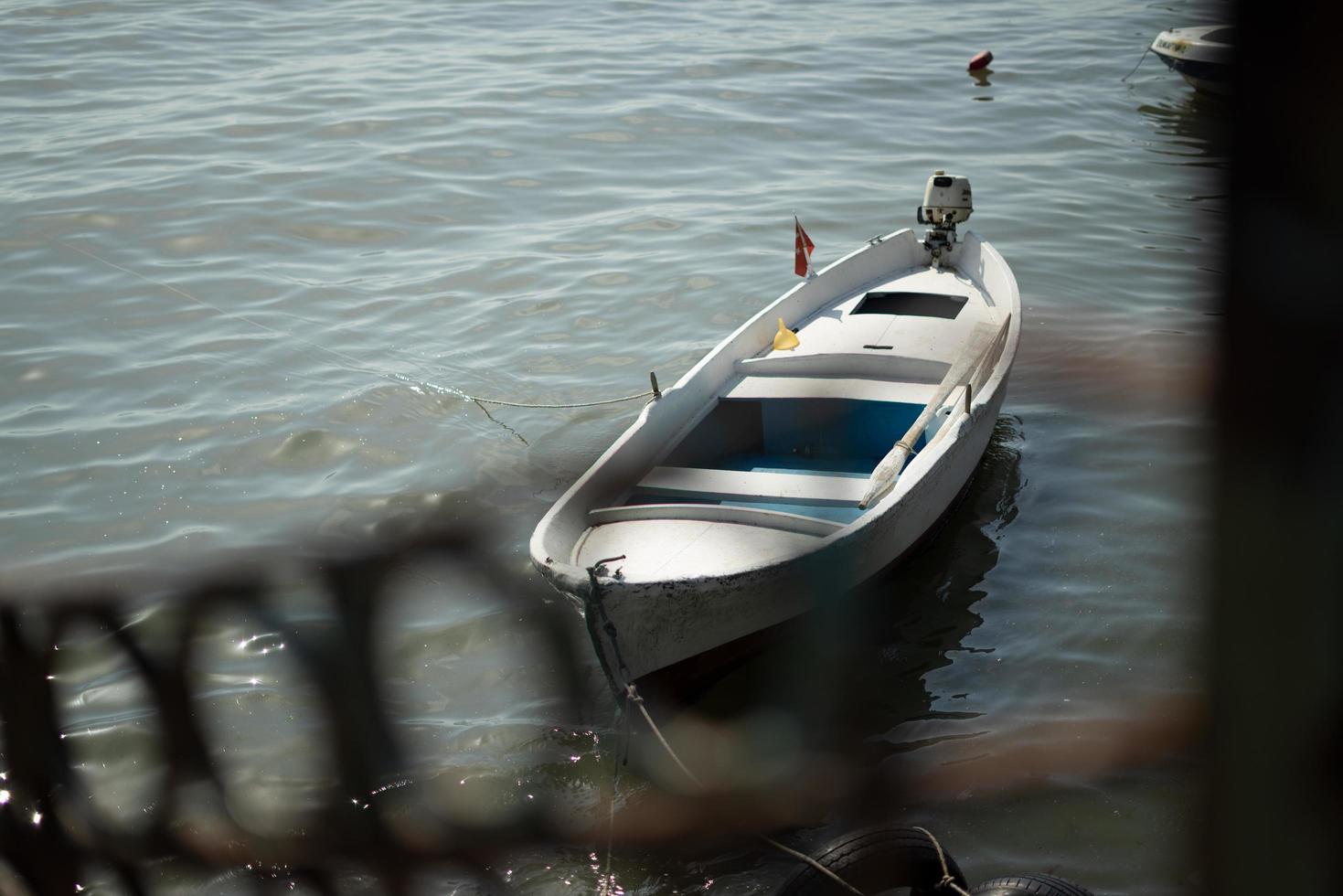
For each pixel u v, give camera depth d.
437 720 5.80
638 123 17.00
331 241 13.07
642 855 5.09
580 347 10.63
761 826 5.31
